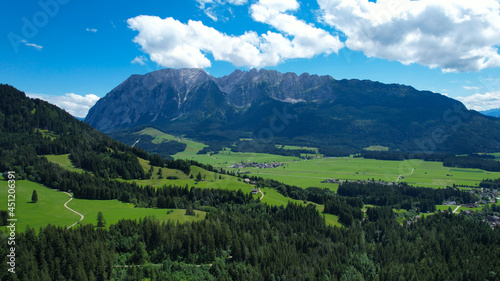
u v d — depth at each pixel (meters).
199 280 114.12
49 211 147.00
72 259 101.31
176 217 153.50
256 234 145.12
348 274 129.75
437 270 130.62
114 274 106.50
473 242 158.00
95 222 134.25
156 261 119.56
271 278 120.56
